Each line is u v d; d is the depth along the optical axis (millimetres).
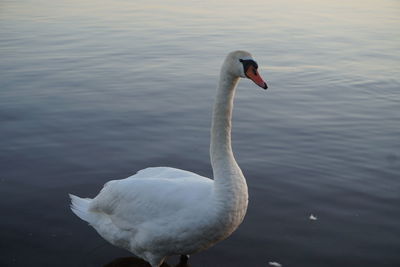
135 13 8117
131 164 2938
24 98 4000
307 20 7762
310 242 2234
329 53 5828
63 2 9148
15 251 2127
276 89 4500
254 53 5734
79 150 3092
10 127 3404
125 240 1987
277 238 2260
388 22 7680
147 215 1871
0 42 5922
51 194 2576
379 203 2549
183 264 2104
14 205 2459
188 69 5027
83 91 4258
